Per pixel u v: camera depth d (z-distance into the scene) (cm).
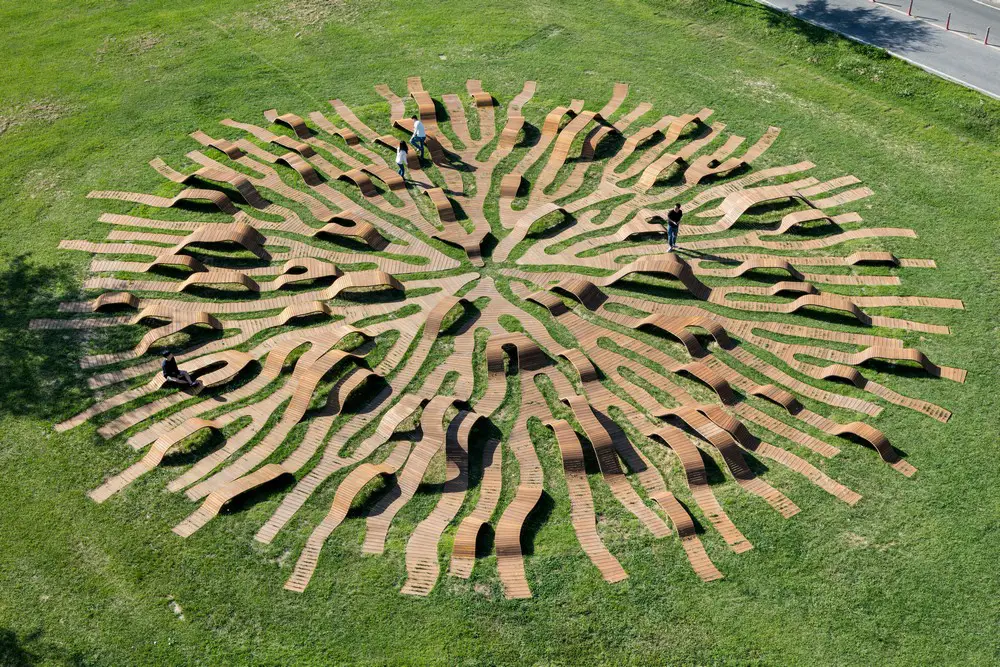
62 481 2494
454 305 2933
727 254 3178
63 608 2219
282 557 2306
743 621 2139
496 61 4178
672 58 4169
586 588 2212
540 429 2611
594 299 2995
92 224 3328
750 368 2770
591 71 4100
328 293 3031
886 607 2159
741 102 3881
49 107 3956
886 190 3419
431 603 2195
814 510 2375
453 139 3719
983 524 2323
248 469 2514
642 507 2402
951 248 3173
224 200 3362
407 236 3275
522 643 2114
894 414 2619
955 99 3797
